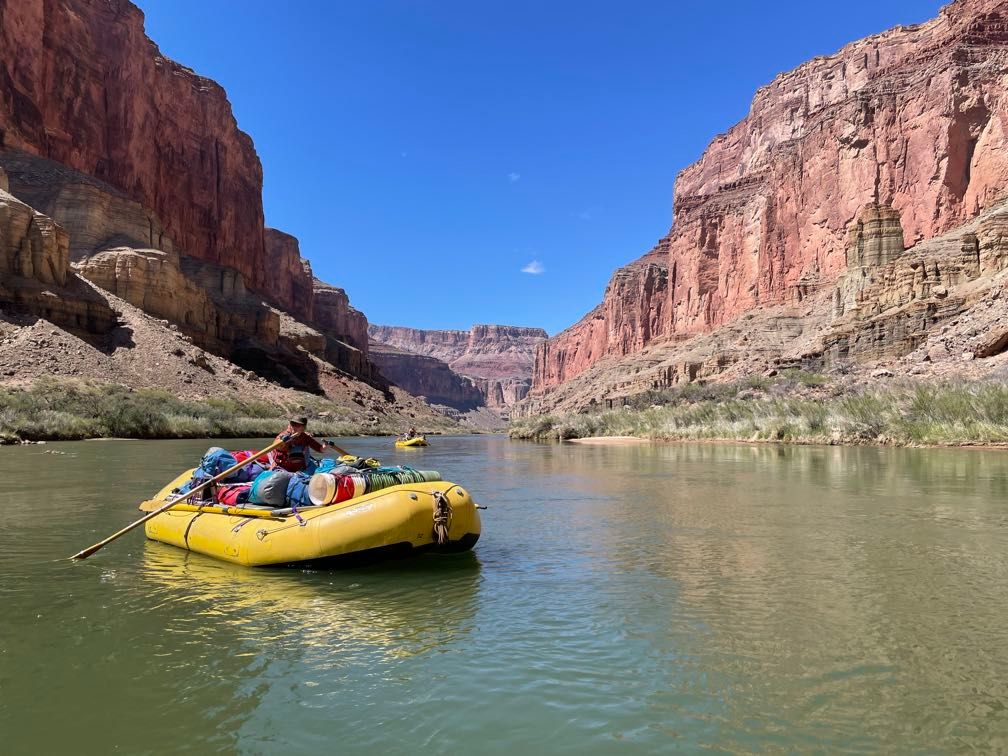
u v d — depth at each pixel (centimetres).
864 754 293
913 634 438
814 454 2192
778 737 309
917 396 2633
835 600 517
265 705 351
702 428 3581
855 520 888
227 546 673
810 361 5178
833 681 368
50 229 4856
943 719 323
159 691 369
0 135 6241
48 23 7062
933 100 6888
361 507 629
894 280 5075
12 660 412
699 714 334
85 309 4944
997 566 621
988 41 7756
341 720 334
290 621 486
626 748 303
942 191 6625
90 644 440
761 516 936
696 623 468
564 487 1381
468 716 337
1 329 4209
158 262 6203
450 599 540
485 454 2869
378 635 455
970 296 4331
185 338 5969
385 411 9344
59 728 327
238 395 5534
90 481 1379
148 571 636
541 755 299
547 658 409
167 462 1873
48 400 3409
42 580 604
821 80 13300
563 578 602
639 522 907
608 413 5016
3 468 1677
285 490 718
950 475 1402
